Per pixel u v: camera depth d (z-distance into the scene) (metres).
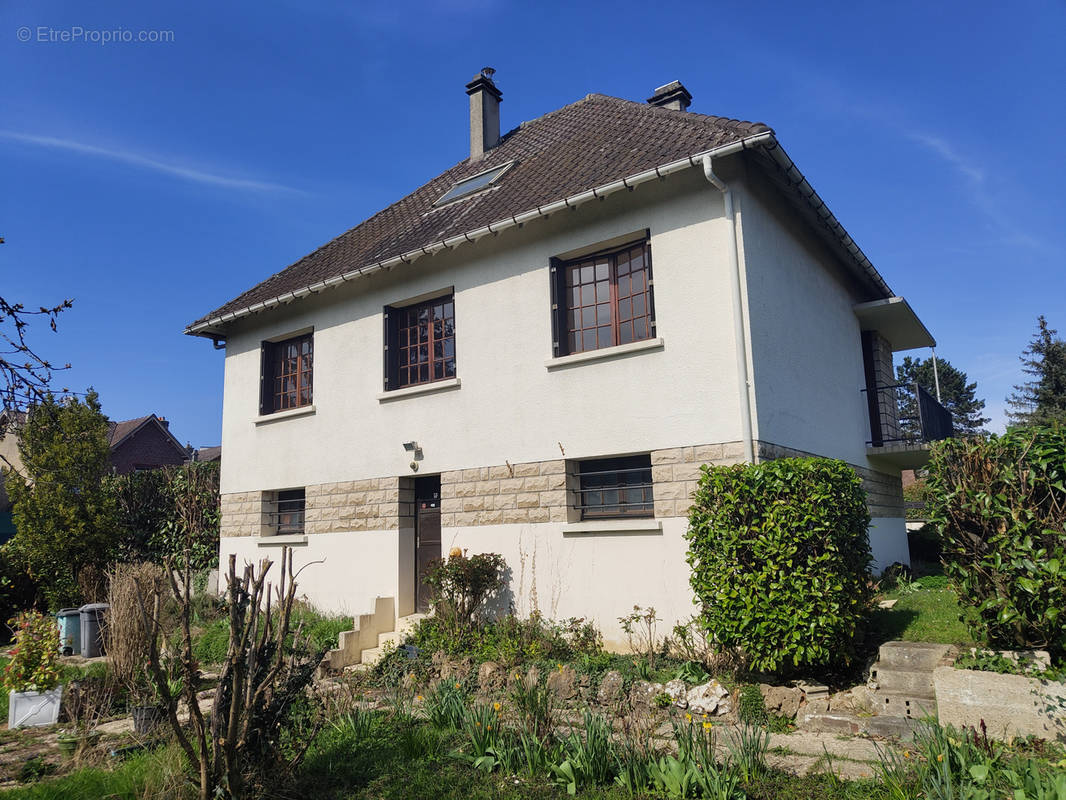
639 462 9.41
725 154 8.34
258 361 14.16
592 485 9.73
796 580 6.56
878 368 14.62
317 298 13.22
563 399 9.79
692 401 8.71
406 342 12.17
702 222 8.96
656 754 5.42
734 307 8.55
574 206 9.48
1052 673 5.38
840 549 6.93
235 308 14.02
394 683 8.52
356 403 12.29
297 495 13.51
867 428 13.45
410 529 11.61
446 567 9.59
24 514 14.81
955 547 6.33
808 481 6.81
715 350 8.64
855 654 7.00
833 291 12.27
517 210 10.18
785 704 6.52
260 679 5.12
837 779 4.93
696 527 7.21
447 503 10.79
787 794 4.72
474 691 7.91
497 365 10.53
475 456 10.57
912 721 5.88
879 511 13.47
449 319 11.57
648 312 9.45
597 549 9.16
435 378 11.60
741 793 4.63
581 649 8.54
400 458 11.51
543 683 7.00
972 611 6.29
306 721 6.34
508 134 16.31
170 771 5.11
